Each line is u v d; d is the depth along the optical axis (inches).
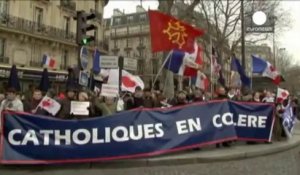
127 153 383.9
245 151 447.2
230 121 459.2
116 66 532.4
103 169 369.1
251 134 498.0
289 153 493.7
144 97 495.8
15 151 356.2
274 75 727.7
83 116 415.5
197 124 429.4
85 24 474.9
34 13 1489.9
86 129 372.5
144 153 392.2
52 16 1583.4
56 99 435.5
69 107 419.8
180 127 416.5
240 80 733.3
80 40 472.1
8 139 355.6
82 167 373.1
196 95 540.1
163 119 405.7
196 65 602.5
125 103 515.5
